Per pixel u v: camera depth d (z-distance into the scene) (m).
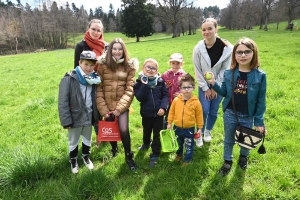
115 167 3.73
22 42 66.50
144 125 4.04
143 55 16.97
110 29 89.81
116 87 3.69
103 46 4.05
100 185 3.19
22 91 9.62
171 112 3.76
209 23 3.58
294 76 8.09
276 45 16.77
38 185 3.35
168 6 49.59
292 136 4.27
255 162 3.62
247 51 2.88
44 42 66.75
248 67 3.05
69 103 3.44
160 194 3.05
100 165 3.89
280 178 3.15
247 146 3.10
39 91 9.44
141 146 4.28
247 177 3.30
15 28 63.53
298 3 42.66
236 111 3.22
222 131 4.75
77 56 4.02
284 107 5.50
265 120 5.05
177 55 4.07
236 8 63.12
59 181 3.39
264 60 11.26
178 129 3.68
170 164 3.72
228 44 3.80
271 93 6.50
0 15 73.00
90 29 3.90
